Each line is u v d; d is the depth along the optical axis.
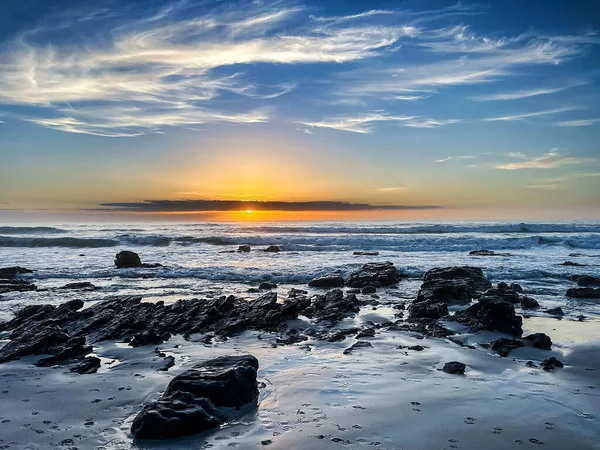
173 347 12.35
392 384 9.14
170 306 16.09
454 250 40.78
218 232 61.94
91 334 13.57
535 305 17.20
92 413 7.80
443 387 8.96
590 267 27.83
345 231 60.69
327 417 7.54
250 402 8.20
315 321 15.45
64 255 39.09
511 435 6.88
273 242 47.69
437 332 13.44
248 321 14.82
